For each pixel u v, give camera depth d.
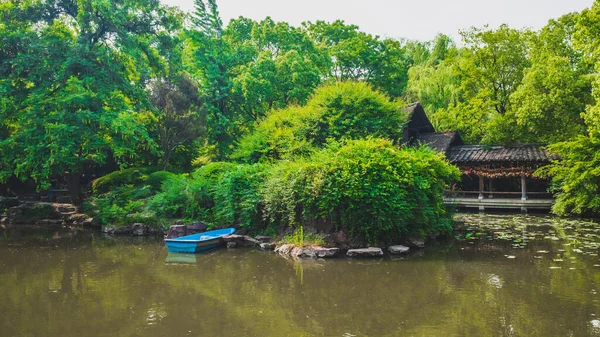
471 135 26.98
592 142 16.41
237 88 26.69
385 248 11.36
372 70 35.91
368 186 10.88
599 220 16.75
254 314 6.72
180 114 23.23
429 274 8.85
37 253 12.10
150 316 6.70
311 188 11.31
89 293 8.05
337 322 6.27
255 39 31.64
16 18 19.39
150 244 13.35
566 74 20.17
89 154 20.14
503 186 25.94
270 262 10.38
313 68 27.73
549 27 23.83
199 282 8.73
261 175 13.46
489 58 25.92
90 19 20.11
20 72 18.58
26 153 18.55
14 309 7.10
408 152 12.66
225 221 13.85
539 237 12.84
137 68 22.03
